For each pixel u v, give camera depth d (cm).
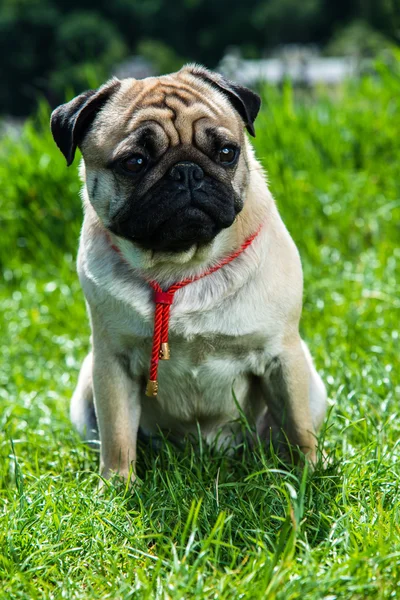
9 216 945
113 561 382
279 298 463
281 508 421
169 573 362
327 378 584
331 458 499
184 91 461
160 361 475
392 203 829
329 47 4966
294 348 480
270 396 497
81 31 6600
